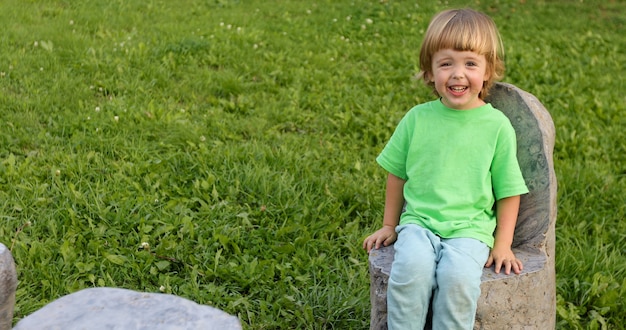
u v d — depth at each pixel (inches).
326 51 313.0
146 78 259.4
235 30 323.0
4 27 295.4
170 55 279.4
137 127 219.5
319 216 179.9
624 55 341.1
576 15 403.9
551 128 132.8
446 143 124.6
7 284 111.0
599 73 310.2
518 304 117.3
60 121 221.8
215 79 266.7
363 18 367.2
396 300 113.3
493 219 124.3
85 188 185.0
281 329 142.9
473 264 113.7
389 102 257.9
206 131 221.3
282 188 189.5
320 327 143.3
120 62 269.4
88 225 170.7
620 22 392.8
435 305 113.1
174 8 364.2
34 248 156.0
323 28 346.3
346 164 210.1
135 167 194.5
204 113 239.8
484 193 122.6
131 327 94.1
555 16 399.5
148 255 158.1
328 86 268.7
